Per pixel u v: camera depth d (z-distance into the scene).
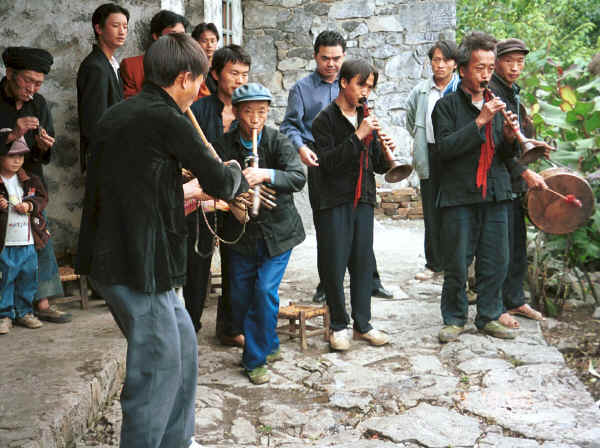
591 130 5.32
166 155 2.37
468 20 14.15
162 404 2.44
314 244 7.87
